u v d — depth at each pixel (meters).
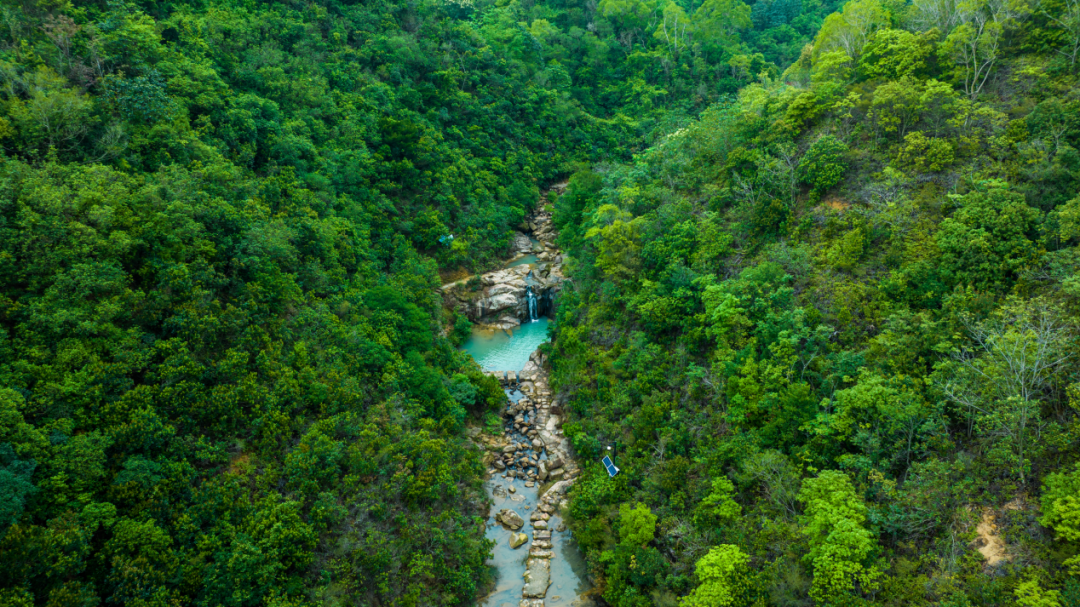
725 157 53.09
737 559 26.69
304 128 54.19
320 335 39.88
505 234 70.81
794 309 35.62
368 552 30.14
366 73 67.31
